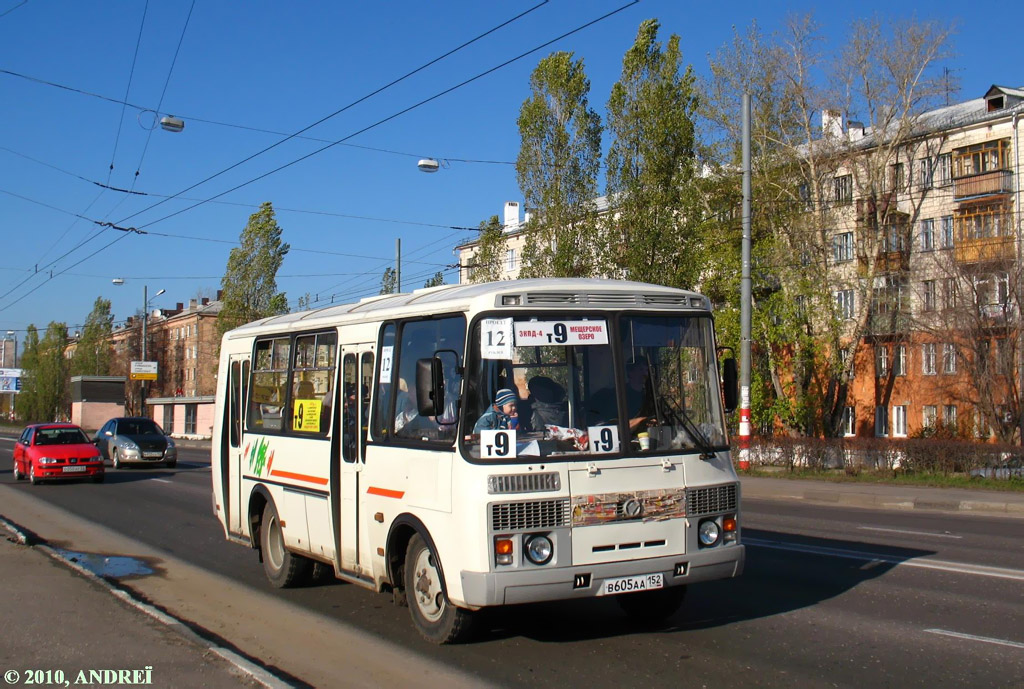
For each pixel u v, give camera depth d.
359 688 6.35
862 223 35.34
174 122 22.08
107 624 7.54
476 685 6.33
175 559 12.20
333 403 8.80
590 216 29.92
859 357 39.19
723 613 8.36
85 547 13.28
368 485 8.07
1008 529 14.78
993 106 39.12
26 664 6.41
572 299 7.10
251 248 55.91
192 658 6.56
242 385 11.16
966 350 30.58
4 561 10.52
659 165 28.98
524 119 30.50
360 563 8.23
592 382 7.01
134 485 23.95
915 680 6.26
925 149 38.00
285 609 9.02
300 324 9.73
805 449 26.61
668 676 6.44
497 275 32.34
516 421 6.75
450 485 6.81
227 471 11.50
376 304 8.74
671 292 7.50
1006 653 6.89
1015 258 29.45
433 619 7.29
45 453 23.97
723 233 34.34
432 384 6.58
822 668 6.57
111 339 92.81
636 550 6.90
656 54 29.53
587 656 6.99
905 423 37.62
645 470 7.00
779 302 33.75
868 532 14.12
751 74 34.53
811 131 35.09
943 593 9.16
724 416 7.55
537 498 6.62
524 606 8.71
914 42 33.47
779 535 13.70
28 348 97.75
